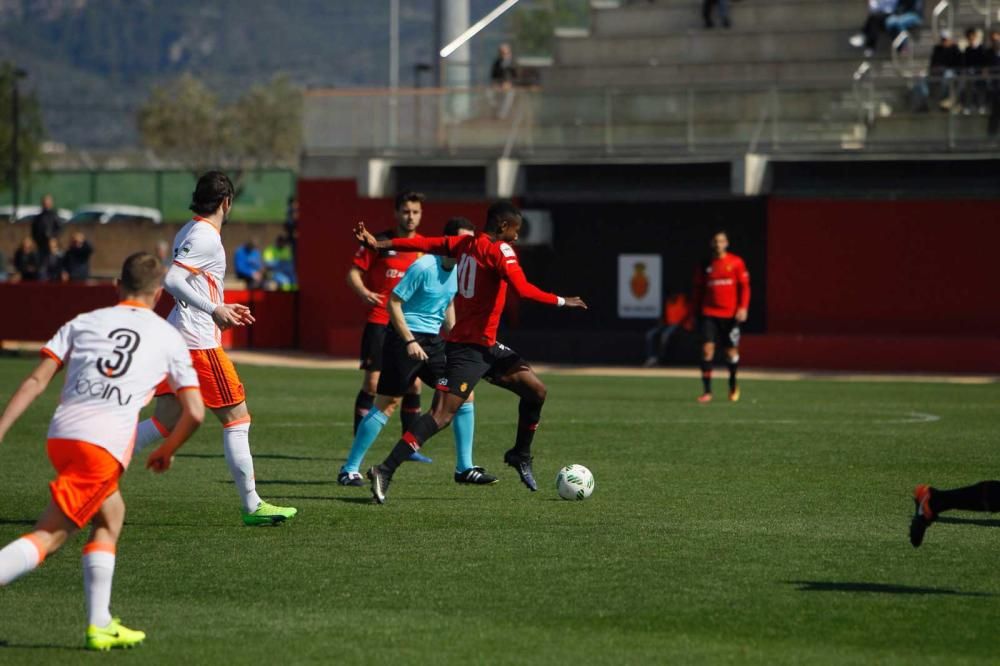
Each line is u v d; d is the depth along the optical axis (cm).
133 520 3638
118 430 2367
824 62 12131
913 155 10431
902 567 3062
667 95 11194
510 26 13262
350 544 3316
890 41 12200
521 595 2795
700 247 11281
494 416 6525
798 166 10869
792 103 10938
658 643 2438
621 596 2786
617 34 13088
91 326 2411
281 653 2377
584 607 2697
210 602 2742
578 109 11406
